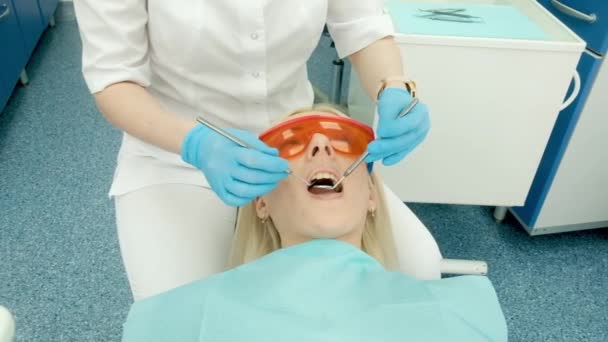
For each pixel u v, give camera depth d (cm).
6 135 216
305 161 85
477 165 145
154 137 83
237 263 95
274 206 88
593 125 148
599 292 160
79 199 186
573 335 148
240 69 95
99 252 166
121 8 83
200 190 103
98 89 85
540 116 136
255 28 88
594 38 139
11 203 183
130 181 101
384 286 78
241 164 77
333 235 85
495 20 135
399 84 92
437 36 124
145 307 77
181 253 94
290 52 97
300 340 68
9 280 156
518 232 180
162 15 87
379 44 103
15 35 226
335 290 76
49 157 205
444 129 138
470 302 79
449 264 155
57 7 307
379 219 97
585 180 160
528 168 145
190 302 75
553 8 152
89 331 143
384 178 148
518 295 158
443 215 186
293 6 90
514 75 129
